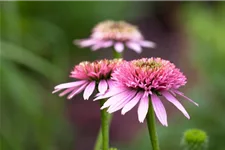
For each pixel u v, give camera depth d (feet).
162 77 1.73
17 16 3.52
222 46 3.47
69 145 4.19
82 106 4.98
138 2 5.51
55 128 3.57
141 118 1.69
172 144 3.17
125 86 1.76
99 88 1.81
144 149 3.27
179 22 5.51
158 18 6.65
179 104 1.72
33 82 3.38
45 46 3.98
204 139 2.04
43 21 4.16
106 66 1.84
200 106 3.29
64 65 4.17
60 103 3.72
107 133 1.86
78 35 4.70
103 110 1.85
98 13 4.71
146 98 1.72
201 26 3.63
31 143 3.18
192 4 4.29
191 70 4.10
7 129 2.91
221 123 3.20
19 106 2.93
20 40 3.46
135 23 6.26
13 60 3.23
